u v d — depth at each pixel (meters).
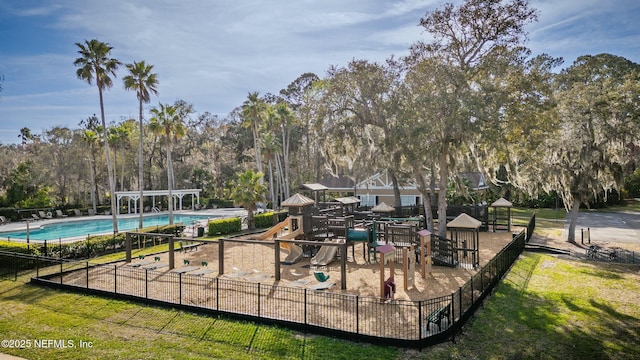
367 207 31.16
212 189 57.16
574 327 10.20
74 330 10.21
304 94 46.03
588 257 19.14
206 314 11.17
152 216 43.59
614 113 20.30
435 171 27.23
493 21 19.41
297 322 10.00
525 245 21.72
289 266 17.06
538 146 21.78
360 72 20.83
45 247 17.53
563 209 42.50
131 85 29.64
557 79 25.55
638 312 11.25
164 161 57.72
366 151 23.58
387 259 12.57
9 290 13.72
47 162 46.81
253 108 40.06
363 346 9.03
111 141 45.00
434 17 20.50
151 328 10.28
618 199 46.78
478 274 11.78
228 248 21.48
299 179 55.88
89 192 51.22
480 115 18.11
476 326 10.21
